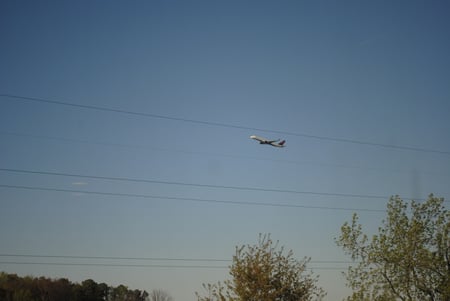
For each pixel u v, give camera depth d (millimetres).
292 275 35562
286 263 36031
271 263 35625
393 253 41000
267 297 33844
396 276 41250
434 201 42531
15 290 85250
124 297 120625
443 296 40188
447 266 41219
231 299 34875
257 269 34844
